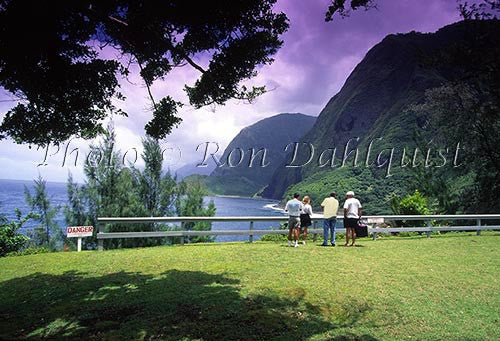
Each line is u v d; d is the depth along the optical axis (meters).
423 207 19.77
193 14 5.70
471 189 25.81
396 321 6.00
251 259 10.14
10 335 5.34
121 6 5.72
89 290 7.39
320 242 13.92
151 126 7.69
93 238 15.53
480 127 20.27
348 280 8.06
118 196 16.28
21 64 5.24
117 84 6.80
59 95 6.26
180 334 5.34
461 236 15.94
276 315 6.08
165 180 17.64
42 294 7.20
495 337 5.45
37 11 4.69
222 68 6.75
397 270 9.01
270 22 6.38
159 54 7.00
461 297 7.14
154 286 7.59
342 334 5.46
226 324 5.69
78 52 6.20
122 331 5.45
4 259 10.48
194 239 17.22
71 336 5.29
